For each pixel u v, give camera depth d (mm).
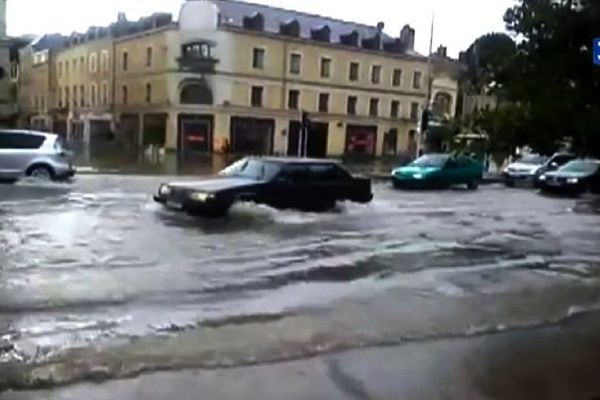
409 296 8141
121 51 62219
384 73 62812
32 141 20109
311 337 6352
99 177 24312
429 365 5730
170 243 10898
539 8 8547
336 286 8484
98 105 66312
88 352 5672
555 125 8789
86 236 11148
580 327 7141
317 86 59062
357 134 61688
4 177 19531
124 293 7633
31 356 5523
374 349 6086
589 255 11898
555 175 27172
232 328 6535
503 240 13344
